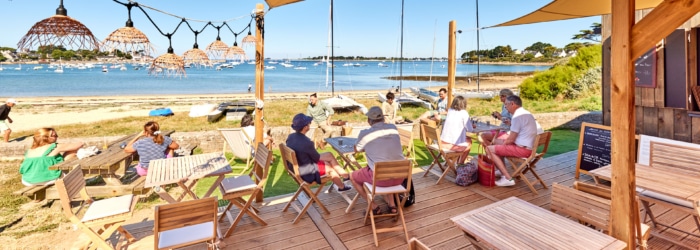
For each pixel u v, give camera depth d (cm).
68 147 485
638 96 523
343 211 407
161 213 239
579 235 213
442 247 326
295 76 6506
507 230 219
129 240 337
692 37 452
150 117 1480
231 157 744
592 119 1017
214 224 267
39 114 1600
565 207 259
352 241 339
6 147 749
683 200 283
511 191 463
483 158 495
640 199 312
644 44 203
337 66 12706
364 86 4412
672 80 475
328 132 838
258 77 420
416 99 1886
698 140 462
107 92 3403
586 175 521
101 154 508
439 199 441
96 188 457
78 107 1906
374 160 370
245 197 489
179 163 394
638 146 483
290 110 1683
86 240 335
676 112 485
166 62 263
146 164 479
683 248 304
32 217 445
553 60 9625
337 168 427
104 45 226
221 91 3606
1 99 2402
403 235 350
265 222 381
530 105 1706
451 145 513
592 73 1905
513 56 11150
